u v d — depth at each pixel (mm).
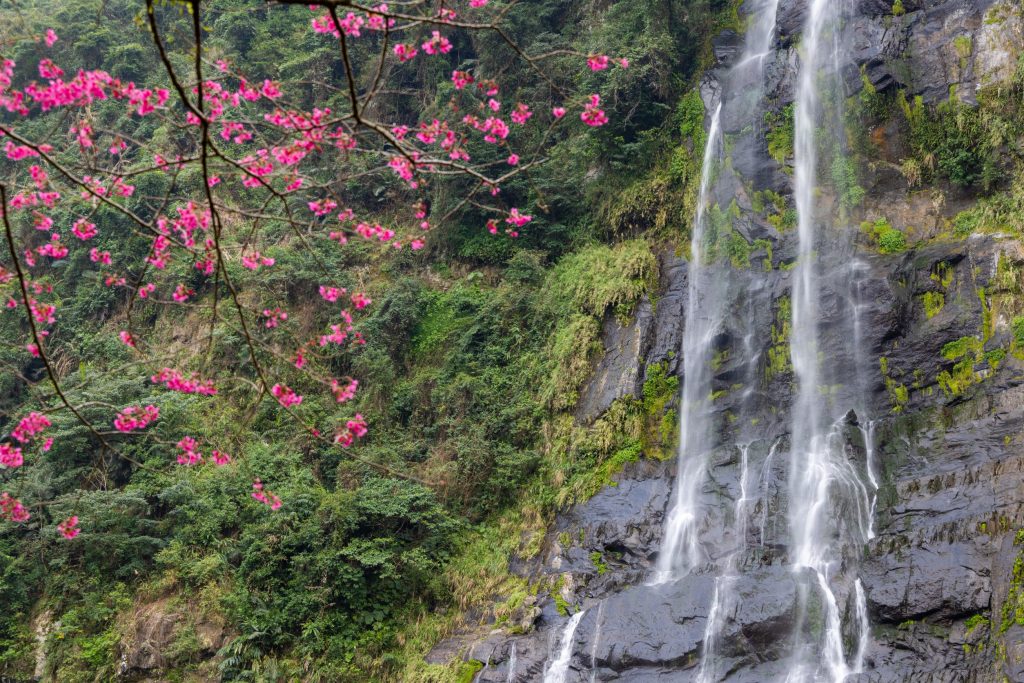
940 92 21516
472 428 21266
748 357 20250
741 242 21891
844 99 22547
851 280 19969
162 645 18422
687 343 20891
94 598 19766
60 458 21969
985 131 20484
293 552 19484
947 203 20641
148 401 21672
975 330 18188
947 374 18109
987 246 18875
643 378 20500
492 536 19812
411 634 18469
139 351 9625
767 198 22438
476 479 20547
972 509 15391
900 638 14516
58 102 8391
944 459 16812
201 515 20266
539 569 18625
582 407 20828
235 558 19594
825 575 15875
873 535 16375
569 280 22672
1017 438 16281
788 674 14688
